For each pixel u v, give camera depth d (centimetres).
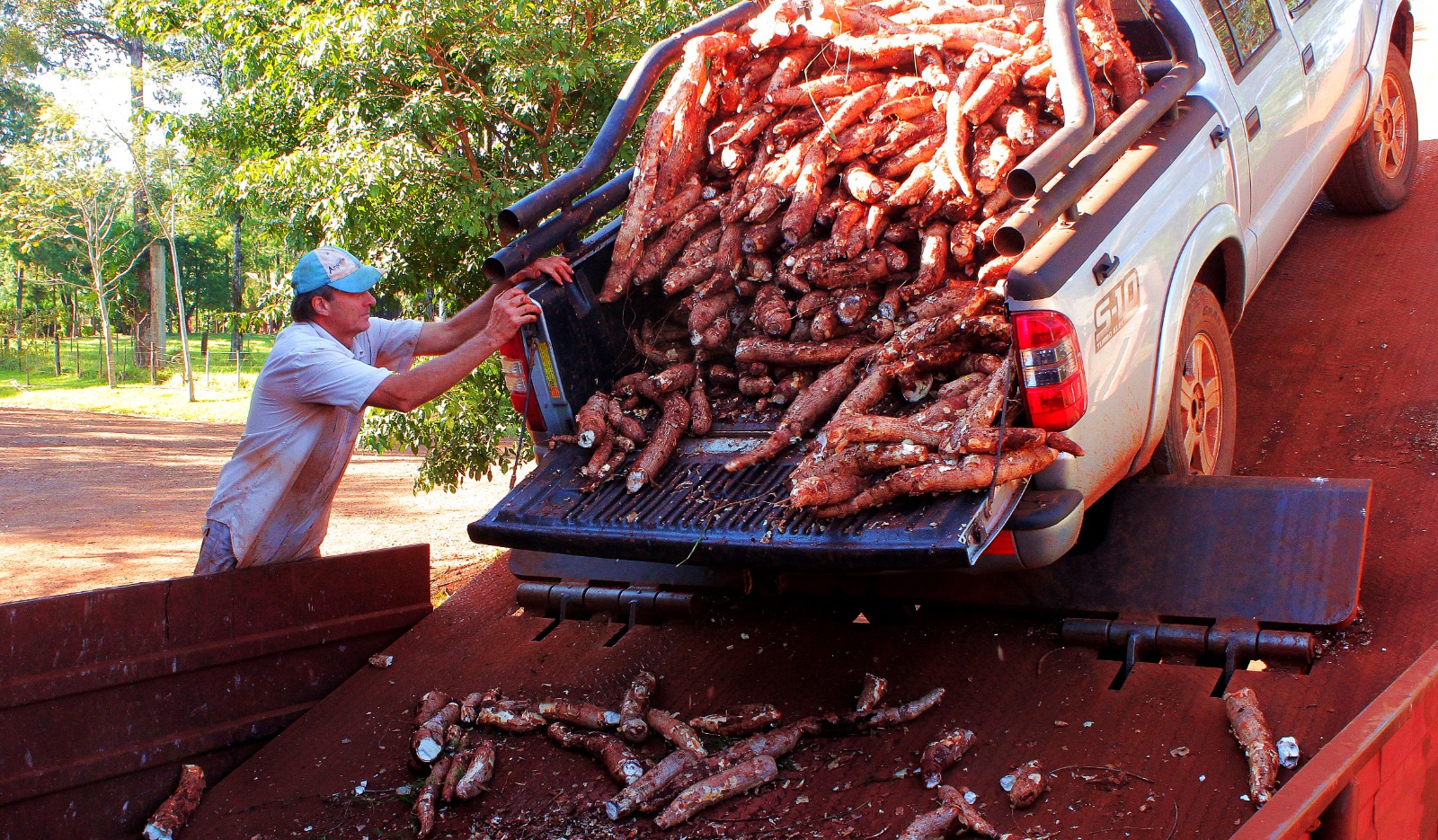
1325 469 429
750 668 379
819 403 358
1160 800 283
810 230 386
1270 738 291
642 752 344
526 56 749
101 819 346
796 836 294
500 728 363
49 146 3403
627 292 403
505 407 803
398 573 433
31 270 4422
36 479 1561
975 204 371
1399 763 286
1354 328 520
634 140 771
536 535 355
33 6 4134
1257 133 452
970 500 306
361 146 704
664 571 423
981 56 387
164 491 1432
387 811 337
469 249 754
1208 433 420
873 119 398
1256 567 347
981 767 309
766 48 427
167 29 859
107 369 3784
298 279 396
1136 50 473
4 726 328
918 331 346
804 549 313
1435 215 606
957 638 375
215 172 1148
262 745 388
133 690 356
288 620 396
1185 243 388
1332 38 532
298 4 768
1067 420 317
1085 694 332
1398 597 346
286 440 388
